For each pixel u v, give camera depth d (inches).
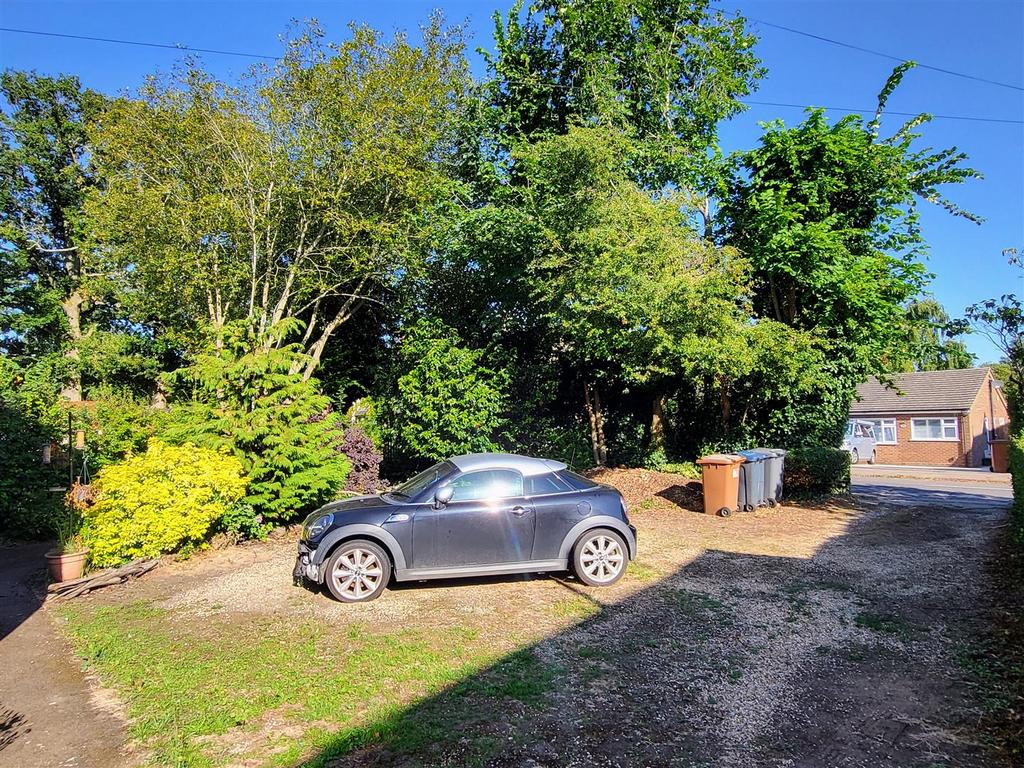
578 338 543.5
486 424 546.6
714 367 487.8
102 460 507.5
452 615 239.1
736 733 152.4
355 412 598.2
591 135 468.8
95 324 1070.4
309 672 188.2
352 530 256.5
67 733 155.5
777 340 495.2
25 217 1071.6
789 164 564.7
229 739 151.1
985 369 1360.7
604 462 657.0
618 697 171.8
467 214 565.6
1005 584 269.7
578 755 143.2
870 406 1437.0
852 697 170.4
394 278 647.8
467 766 138.6
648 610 244.2
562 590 270.8
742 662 194.7
